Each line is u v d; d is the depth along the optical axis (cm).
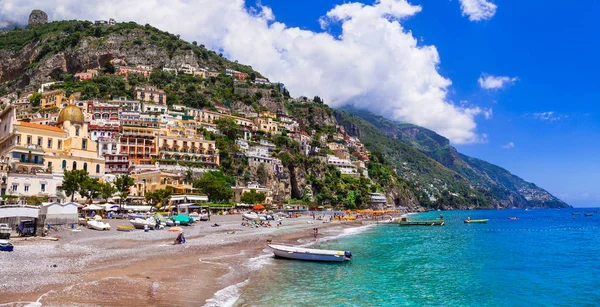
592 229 12225
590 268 4928
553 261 5450
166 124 18788
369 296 3350
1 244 4172
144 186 12938
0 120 10088
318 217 13562
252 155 18600
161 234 6538
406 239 8031
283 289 3388
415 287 3753
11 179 7938
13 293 2672
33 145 9088
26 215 5519
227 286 3338
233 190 15575
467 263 5181
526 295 3612
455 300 3375
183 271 3756
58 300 2567
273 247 4969
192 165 16088
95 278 3228
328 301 3106
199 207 11538
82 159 9969
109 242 5369
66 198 8731
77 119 10312
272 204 16862
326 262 4841
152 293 2922
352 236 8381
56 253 4278
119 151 15450
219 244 5806
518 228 12550
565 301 3447
